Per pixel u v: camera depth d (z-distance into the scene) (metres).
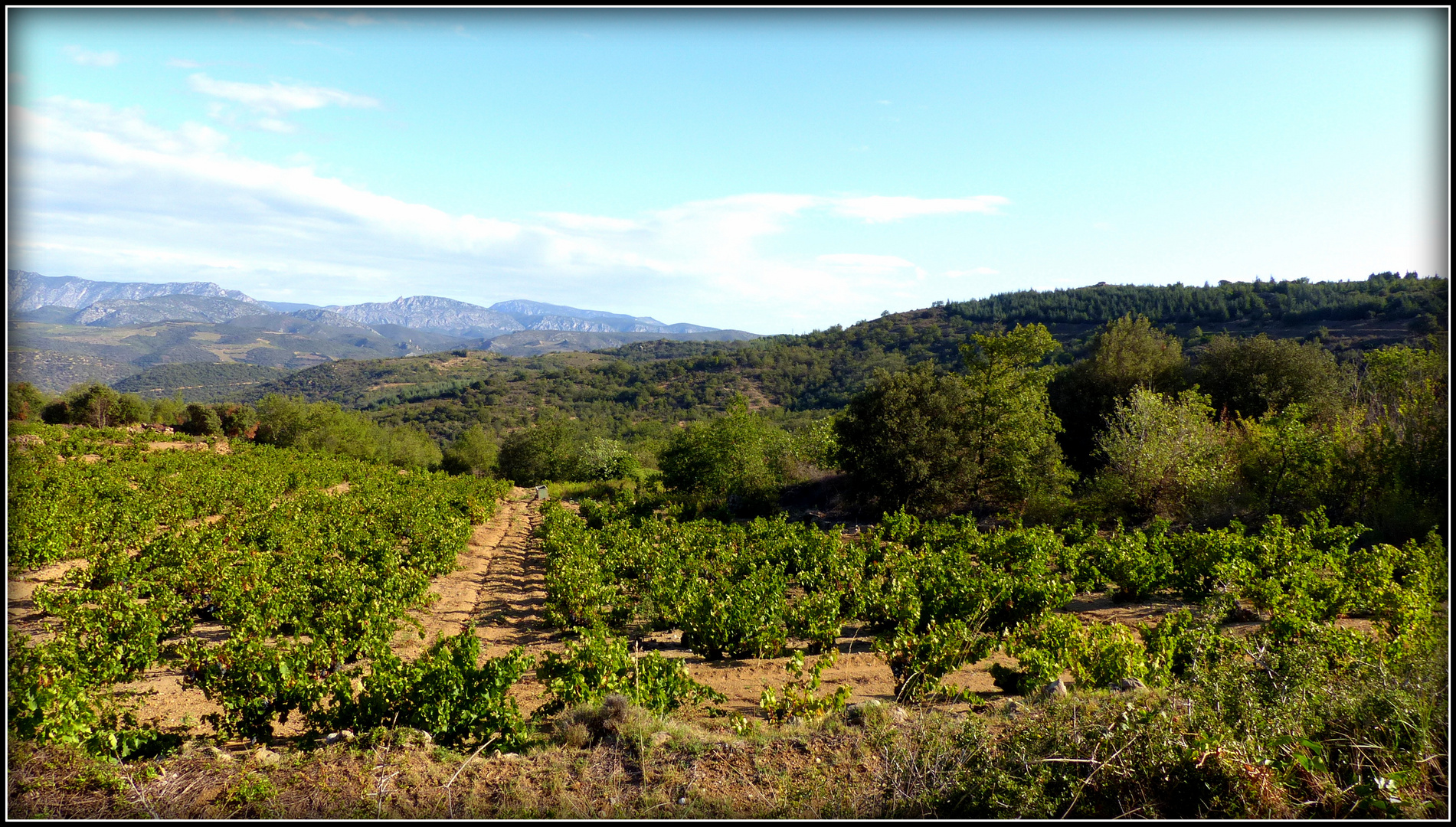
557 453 60.81
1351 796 5.41
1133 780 5.65
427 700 7.48
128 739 6.63
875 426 28.05
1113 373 33.53
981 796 5.65
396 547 19.69
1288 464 21.67
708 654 11.80
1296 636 9.15
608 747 6.80
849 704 8.82
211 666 7.87
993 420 28.16
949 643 9.57
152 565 15.91
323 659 9.02
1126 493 23.50
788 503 35.28
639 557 18.56
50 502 19.11
